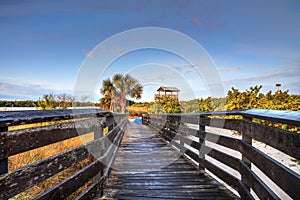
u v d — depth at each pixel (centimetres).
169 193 249
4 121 102
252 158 185
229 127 249
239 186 218
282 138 137
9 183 106
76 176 183
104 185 261
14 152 112
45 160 136
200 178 303
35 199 126
